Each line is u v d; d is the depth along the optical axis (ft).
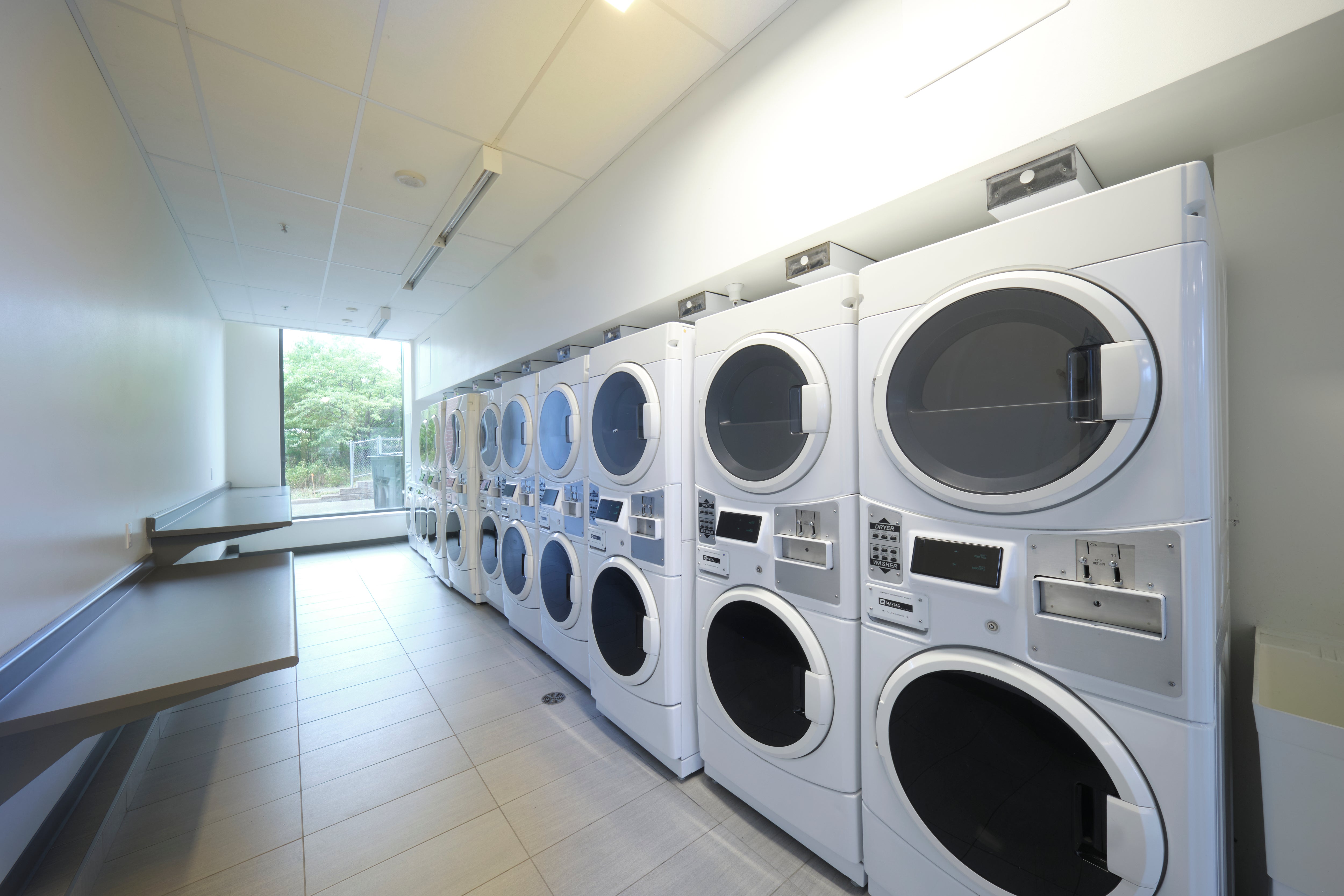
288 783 6.38
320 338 21.34
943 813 3.81
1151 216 2.87
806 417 4.62
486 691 8.92
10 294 4.21
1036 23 3.74
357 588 15.49
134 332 7.68
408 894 4.73
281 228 10.89
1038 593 3.35
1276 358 3.79
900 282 4.01
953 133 4.17
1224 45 3.00
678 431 6.29
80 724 3.67
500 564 12.22
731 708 5.71
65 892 4.25
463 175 8.87
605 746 7.20
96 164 6.16
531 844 5.35
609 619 7.44
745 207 6.05
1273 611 3.82
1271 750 2.89
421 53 6.10
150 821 5.70
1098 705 3.12
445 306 16.76
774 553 5.18
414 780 6.44
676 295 7.28
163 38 5.82
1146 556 2.93
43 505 4.65
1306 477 3.70
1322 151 3.60
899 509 4.08
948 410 3.76
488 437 12.85
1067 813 3.26
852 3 4.92
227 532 8.72
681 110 6.98
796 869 5.01
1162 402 2.84
